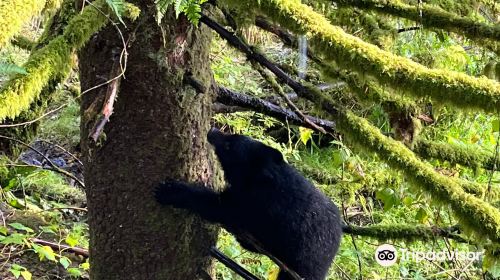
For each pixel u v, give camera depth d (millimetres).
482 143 5562
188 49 2641
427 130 4352
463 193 2416
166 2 1913
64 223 4707
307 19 2213
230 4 2309
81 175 5754
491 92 2096
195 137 2795
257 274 4691
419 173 2451
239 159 3182
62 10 2871
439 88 2135
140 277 2793
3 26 1645
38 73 1997
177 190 2730
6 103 1917
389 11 2391
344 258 5145
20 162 4680
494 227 2338
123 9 1977
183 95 2668
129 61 2568
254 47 2553
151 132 2662
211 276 3031
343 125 2559
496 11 3154
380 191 3855
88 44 2594
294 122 3027
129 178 2701
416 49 3730
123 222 2748
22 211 4520
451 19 2316
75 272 3699
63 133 5957
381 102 2734
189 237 2854
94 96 2629
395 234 3453
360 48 2191
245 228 3121
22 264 3977
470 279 4941
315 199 3318
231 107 3070
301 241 3223
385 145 2502
